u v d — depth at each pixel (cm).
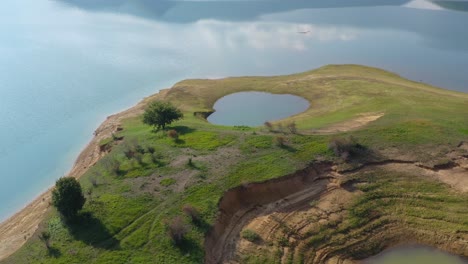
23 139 7094
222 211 4050
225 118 7450
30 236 4278
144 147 5322
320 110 7406
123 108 8362
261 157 4841
